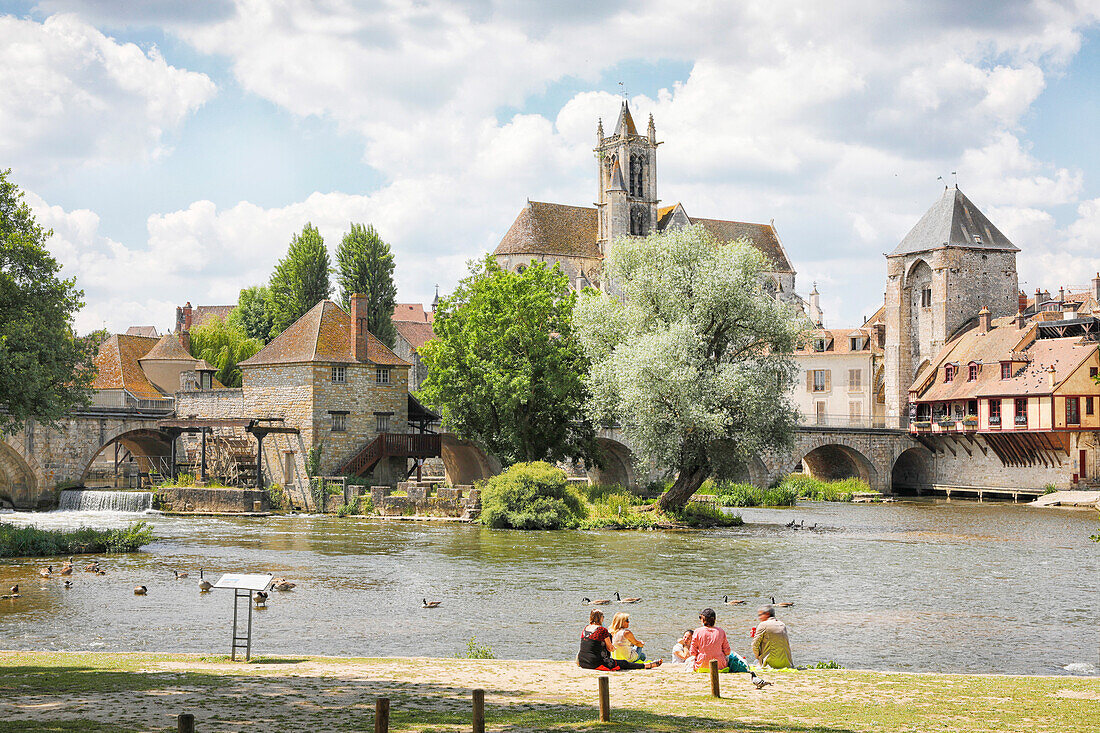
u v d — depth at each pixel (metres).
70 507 59.47
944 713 12.93
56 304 40.75
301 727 11.63
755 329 51.12
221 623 24.50
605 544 42.59
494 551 39.88
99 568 33.12
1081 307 87.06
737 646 22.28
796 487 74.19
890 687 15.02
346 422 63.06
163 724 11.59
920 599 28.64
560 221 121.31
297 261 95.38
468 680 15.51
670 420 49.06
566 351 57.59
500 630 23.89
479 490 53.91
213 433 65.75
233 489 57.94
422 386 60.41
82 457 61.19
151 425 63.59
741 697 14.10
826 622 25.12
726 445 50.41
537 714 12.62
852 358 98.19
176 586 30.23
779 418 50.66
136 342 83.50
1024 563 36.69
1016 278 93.62
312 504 60.44
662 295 51.91
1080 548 41.81
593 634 17.41
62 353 39.94
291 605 27.23
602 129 127.00
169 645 21.84
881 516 59.75
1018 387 76.62
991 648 22.09
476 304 59.72
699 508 53.34
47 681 14.67
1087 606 27.52
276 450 63.06
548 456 60.00
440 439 64.50
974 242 91.31
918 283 93.62
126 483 73.19
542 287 60.38
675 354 48.59
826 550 40.66
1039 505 70.50
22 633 23.09
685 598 28.69
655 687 15.02
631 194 124.56
